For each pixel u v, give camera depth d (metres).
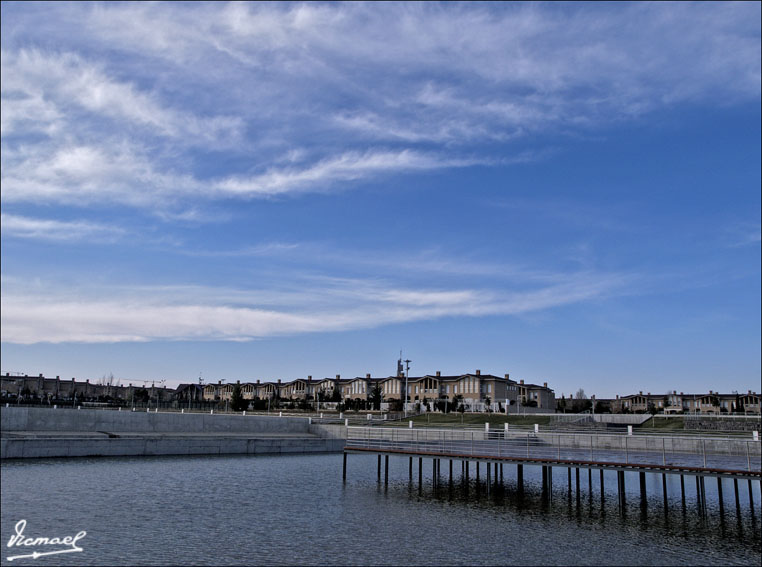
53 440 54.09
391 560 27.28
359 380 139.12
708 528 33.81
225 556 27.33
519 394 133.62
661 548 29.77
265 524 33.22
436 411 111.56
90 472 47.81
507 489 45.88
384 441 51.91
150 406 134.50
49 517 33.22
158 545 28.77
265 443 67.56
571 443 58.16
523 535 31.86
